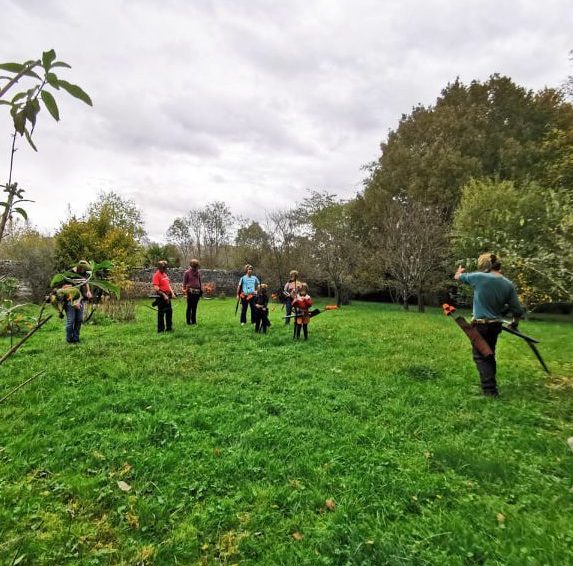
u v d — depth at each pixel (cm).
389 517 249
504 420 401
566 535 225
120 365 561
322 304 2175
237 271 2644
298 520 246
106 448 329
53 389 464
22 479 285
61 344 706
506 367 622
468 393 487
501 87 2500
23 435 350
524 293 704
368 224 2452
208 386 492
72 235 1576
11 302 131
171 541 227
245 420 390
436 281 1922
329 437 358
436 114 2438
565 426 384
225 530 239
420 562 207
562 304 1991
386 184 2492
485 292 494
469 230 1405
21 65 96
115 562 213
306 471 300
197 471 297
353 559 211
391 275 2141
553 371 595
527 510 253
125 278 1708
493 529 231
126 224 2856
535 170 1994
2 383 477
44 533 231
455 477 292
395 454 328
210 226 4316
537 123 2430
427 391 489
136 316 1197
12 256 1520
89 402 430
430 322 1158
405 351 716
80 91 100
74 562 211
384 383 518
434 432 373
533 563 203
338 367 600
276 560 215
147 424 372
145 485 279
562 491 271
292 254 2419
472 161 2148
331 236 2166
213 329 935
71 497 268
